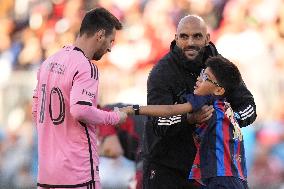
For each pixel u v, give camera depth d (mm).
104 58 39625
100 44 14211
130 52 39906
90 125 13922
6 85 37844
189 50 15898
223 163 14367
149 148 16344
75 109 13289
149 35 40406
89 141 13859
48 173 13836
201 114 14570
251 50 38500
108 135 22406
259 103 35812
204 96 14625
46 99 14039
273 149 33781
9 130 36750
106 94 38281
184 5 40625
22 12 42719
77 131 13742
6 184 30797
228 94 15492
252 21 39375
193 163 14961
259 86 36406
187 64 15906
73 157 13688
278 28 38938
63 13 42188
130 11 41219
